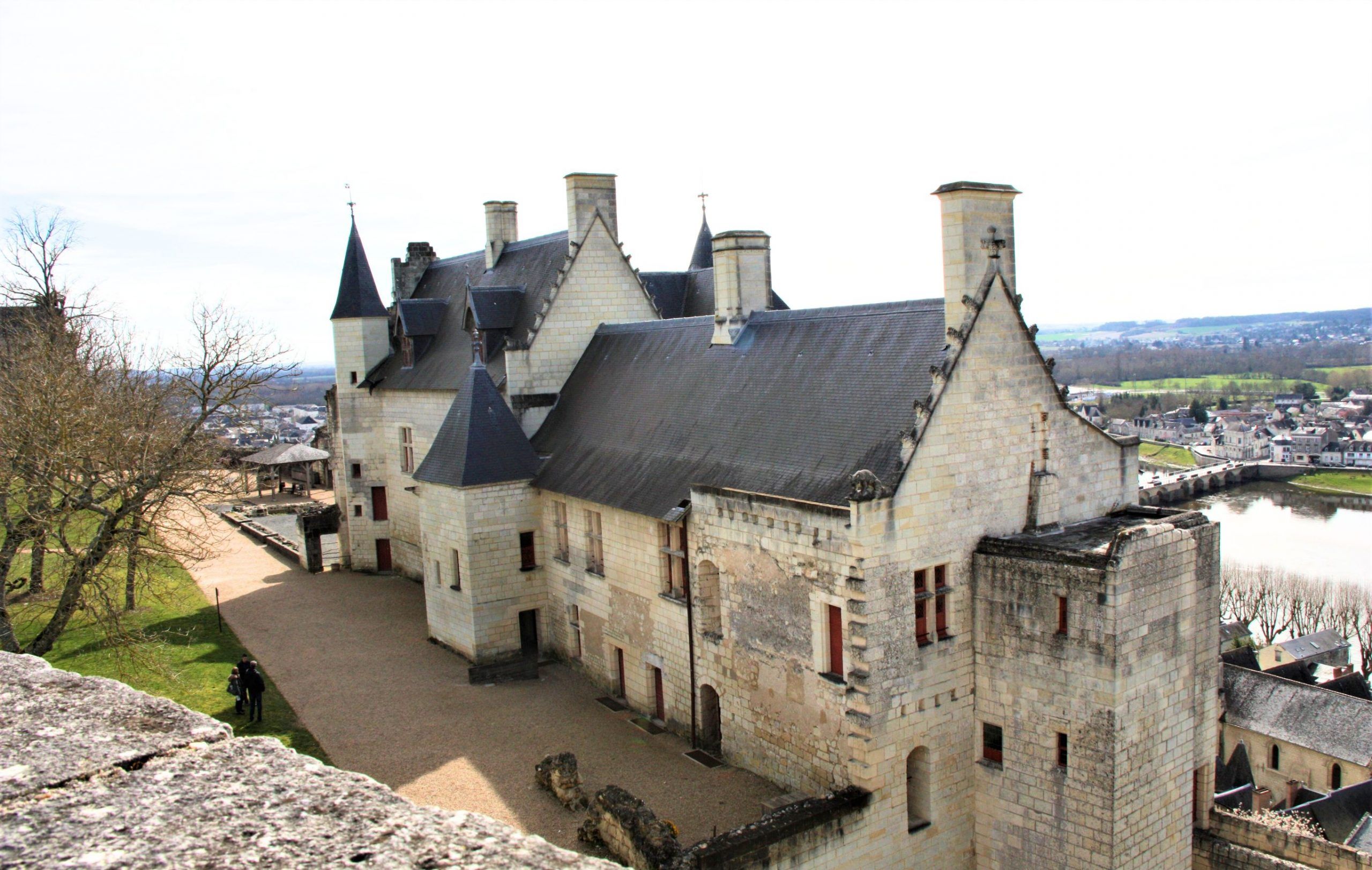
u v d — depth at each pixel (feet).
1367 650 267.39
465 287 164.66
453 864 16.56
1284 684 212.02
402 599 157.48
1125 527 90.02
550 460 124.98
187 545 194.80
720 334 113.50
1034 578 79.82
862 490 76.48
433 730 104.01
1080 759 77.87
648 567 104.42
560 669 123.03
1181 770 81.97
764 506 86.63
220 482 131.34
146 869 15.72
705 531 94.53
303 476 313.12
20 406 110.01
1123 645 75.31
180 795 18.06
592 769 94.68
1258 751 207.31
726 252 110.83
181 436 125.90
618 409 122.42
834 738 82.07
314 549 180.45
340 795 18.51
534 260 151.23
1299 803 182.91
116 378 142.41
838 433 89.04
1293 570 323.78
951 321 83.82
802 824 74.95
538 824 83.41
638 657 108.06
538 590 125.70
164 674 117.70
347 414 175.52
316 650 131.44
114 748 19.44
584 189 137.80
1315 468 547.49
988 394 84.89
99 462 111.75
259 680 106.63
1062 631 78.59
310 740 101.45
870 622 77.82
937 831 84.02
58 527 108.37
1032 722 81.25
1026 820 82.33
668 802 87.61
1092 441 94.22
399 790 89.86
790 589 85.05
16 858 15.79
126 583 144.36
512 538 123.65
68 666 121.49
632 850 73.92
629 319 143.43
